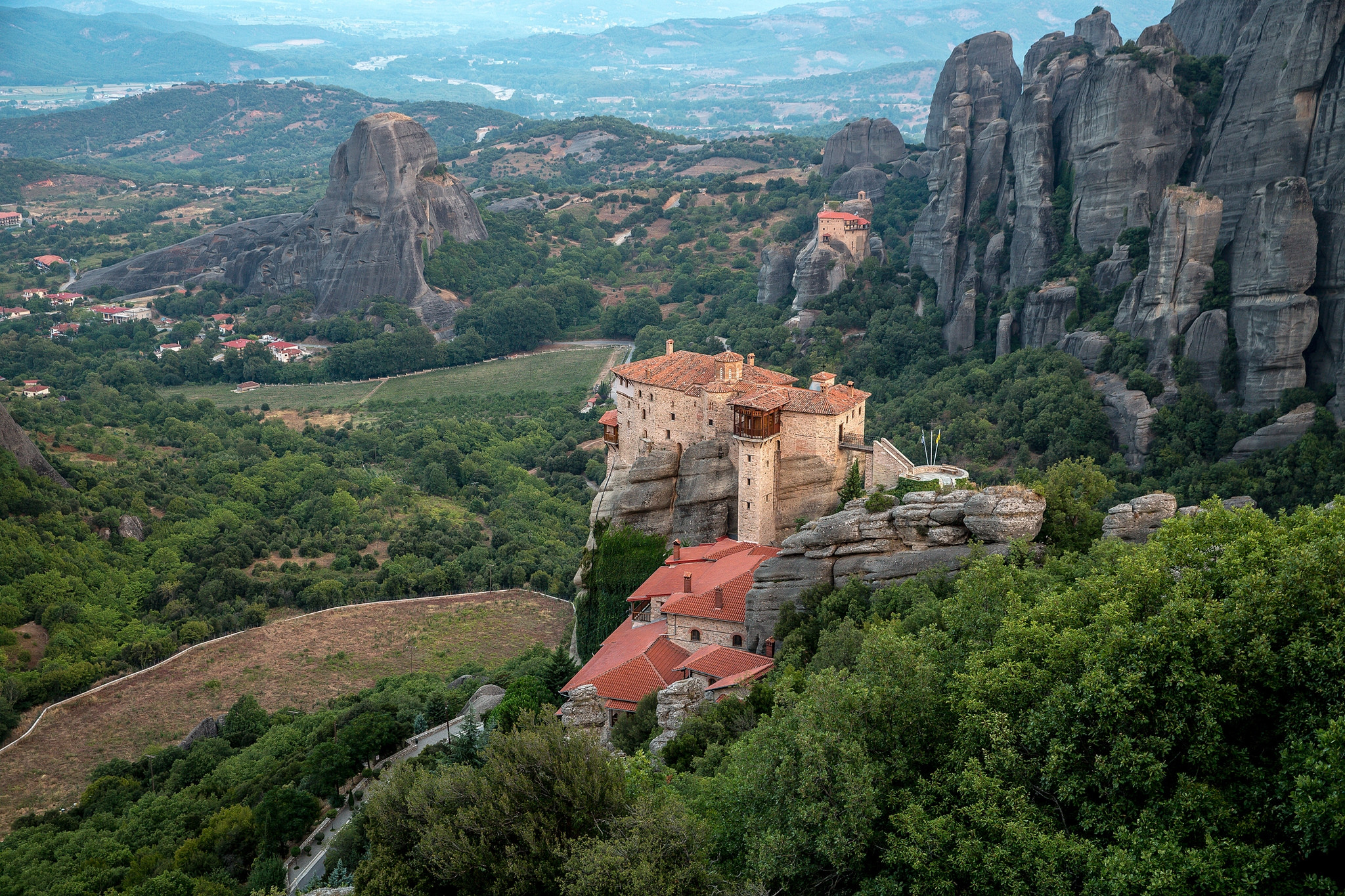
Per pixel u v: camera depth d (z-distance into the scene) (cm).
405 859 4425
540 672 8662
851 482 8600
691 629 7831
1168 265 12988
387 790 4672
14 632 11575
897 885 3703
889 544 7100
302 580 13950
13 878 7338
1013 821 3559
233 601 13412
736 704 6003
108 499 14988
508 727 7450
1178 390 12556
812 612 7056
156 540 14525
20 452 14412
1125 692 3691
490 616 13400
